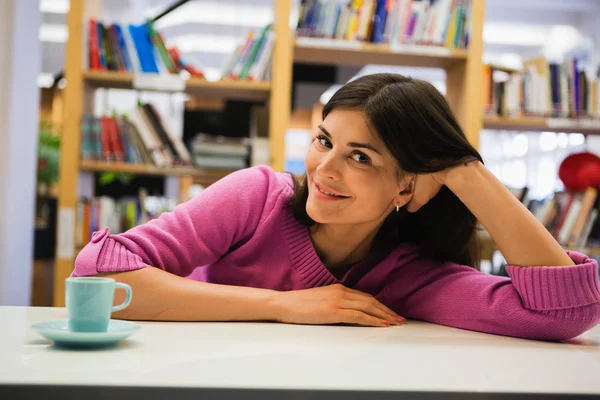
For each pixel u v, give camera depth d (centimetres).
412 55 307
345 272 138
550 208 335
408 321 127
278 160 290
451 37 306
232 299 109
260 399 60
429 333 109
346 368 72
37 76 364
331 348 86
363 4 299
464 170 117
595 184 331
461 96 312
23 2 335
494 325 114
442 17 305
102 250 110
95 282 82
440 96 117
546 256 112
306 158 117
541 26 805
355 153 111
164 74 295
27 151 352
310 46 294
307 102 385
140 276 108
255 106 336
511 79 318
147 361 72
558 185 677
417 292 132
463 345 96
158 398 59
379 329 110
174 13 842
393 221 130
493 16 780
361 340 95
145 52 294
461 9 306
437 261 138
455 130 116
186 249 121
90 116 287
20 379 60
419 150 112
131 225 297
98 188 384
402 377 68
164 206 330
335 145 111
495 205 116
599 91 327
